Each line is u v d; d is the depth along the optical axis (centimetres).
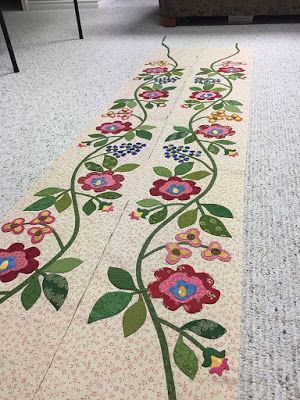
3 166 118
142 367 64
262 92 155
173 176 109
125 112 146
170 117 141
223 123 134
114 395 60
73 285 79
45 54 221
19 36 262
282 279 78
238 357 65
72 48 229
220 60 192
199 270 80
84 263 83
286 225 91
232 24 254
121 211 97
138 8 325
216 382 61
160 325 70
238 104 146
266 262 82
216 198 100
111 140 128
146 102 154
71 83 177
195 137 127
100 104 154
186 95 157
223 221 92
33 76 189
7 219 97
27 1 332
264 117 136
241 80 167
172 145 123
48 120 144
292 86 158
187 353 65
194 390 60
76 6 238
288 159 113
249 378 62
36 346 68
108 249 86
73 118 145
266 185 103
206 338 68
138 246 87
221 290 76
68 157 121
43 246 88
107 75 184
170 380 62
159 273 80
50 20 301
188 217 94
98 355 66
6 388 62
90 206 100
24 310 74
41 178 112
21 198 104
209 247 85
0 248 88
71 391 61
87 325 71
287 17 259
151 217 95
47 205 101
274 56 191
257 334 68
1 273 82
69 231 92
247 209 96
